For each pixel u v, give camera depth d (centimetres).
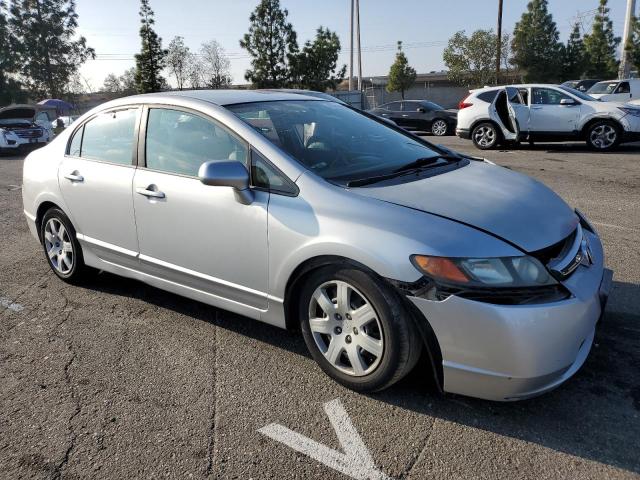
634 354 330
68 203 439
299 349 355
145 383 322
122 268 416
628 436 262
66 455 263
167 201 362
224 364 340
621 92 1795
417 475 244
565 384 304
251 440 270
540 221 287
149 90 3812
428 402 294
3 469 256
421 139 420
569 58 4738
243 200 319
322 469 249
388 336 276
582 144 1399
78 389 318
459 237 262
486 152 1312
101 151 421
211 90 416
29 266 535
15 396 313
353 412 288
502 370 255
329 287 301
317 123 376
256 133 333
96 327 396
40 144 1830
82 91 4897
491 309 251
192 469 252
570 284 268
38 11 4388
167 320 403
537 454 253
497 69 3291
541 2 4550
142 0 3675
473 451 257
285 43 3497
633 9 2206
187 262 363
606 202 720
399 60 5116
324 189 302
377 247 271
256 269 325
